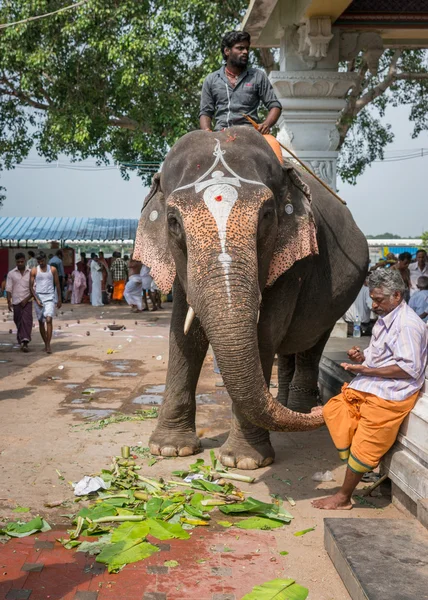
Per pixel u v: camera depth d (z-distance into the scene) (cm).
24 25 1486
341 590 332
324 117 981
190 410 551
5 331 1460
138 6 1462
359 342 912
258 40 1046
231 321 361
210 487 455
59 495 454
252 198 395
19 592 324
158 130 1592
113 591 328
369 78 1859
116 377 902
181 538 388
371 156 2161
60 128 1573
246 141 439
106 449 558
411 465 402
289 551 375
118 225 2795
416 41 1059
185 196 400
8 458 532
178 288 529
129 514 416
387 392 411
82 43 1561
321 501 438
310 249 459
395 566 324
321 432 626
